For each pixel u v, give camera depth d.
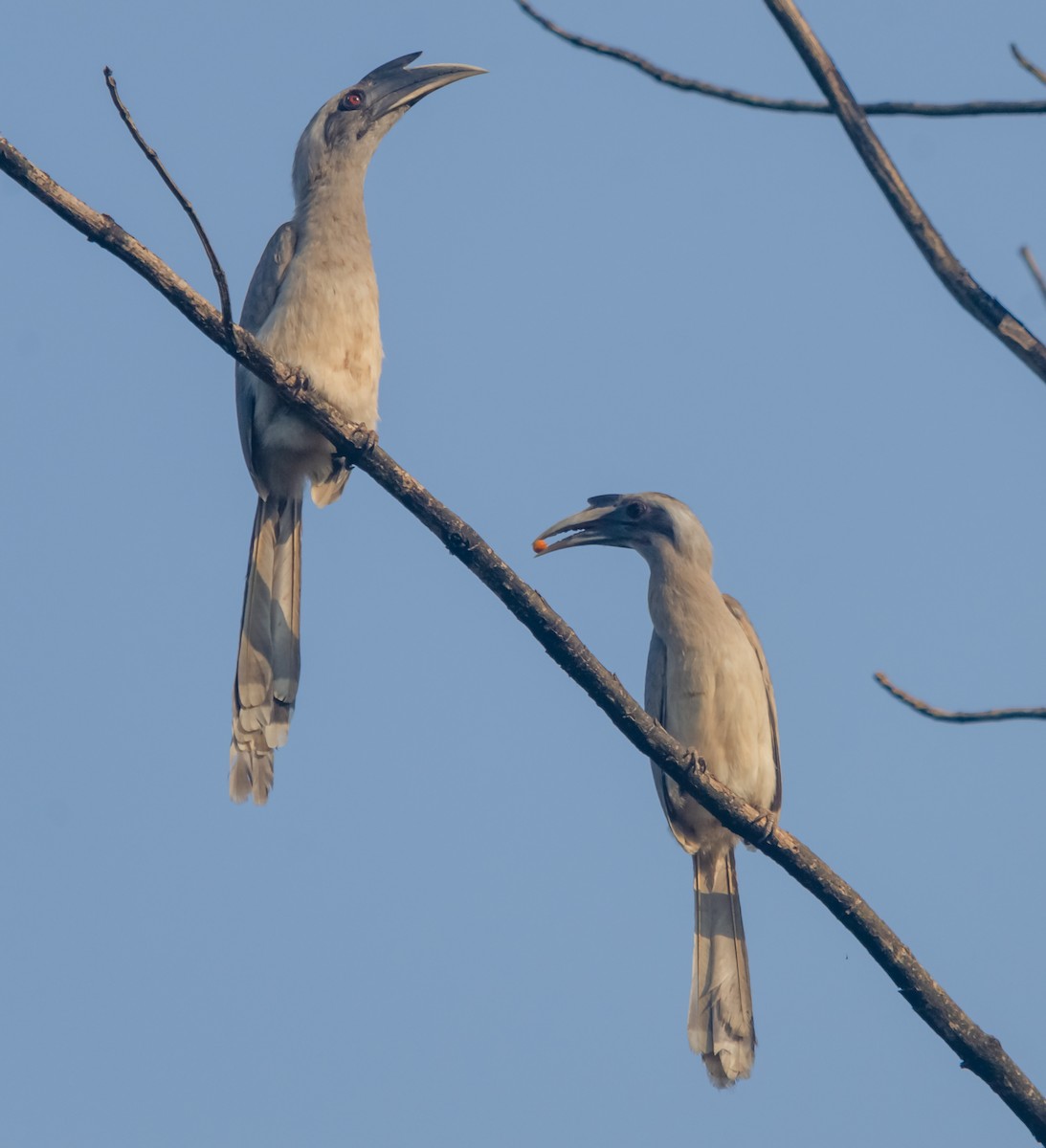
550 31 8.12
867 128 7.25
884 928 9.62
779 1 7.32
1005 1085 9.20
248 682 12.11
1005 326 7.03
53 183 9.26
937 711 7.75
